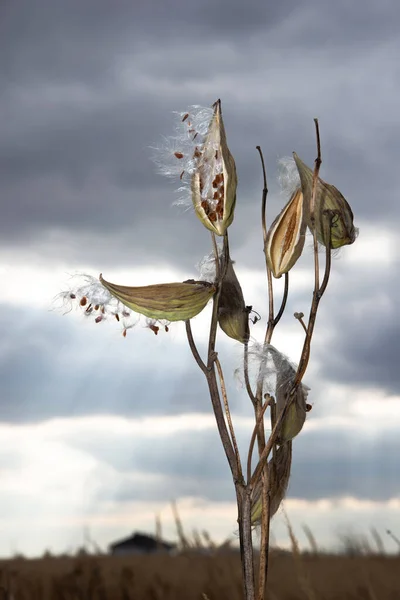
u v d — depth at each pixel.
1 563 1.69
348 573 1.46
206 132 0.91
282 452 0.90
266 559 0.86
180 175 0.91
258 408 0.88
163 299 0.88
